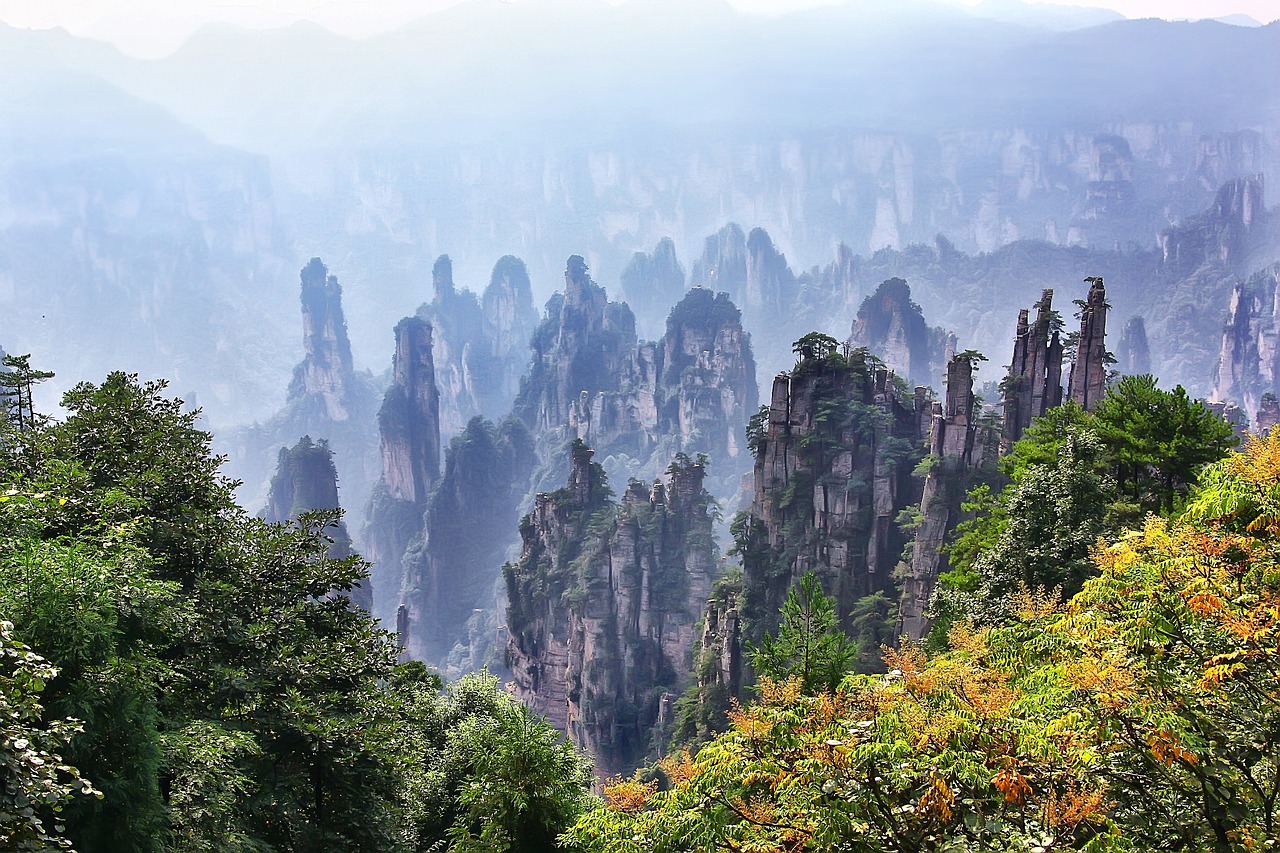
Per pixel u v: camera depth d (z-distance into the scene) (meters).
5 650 16.38
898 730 19.22
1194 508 22.39
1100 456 51.03
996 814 18.41
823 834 18.41
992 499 65.75
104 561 26.84
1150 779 18.62
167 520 38.66
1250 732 18.77
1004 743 18.58
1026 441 64.75
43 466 38.03
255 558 41.41
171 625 29.19
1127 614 20.17
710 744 21.03
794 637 29.66
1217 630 18.95
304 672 35.75
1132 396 54.97
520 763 29.61
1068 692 19.03
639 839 20.59
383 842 35.12
